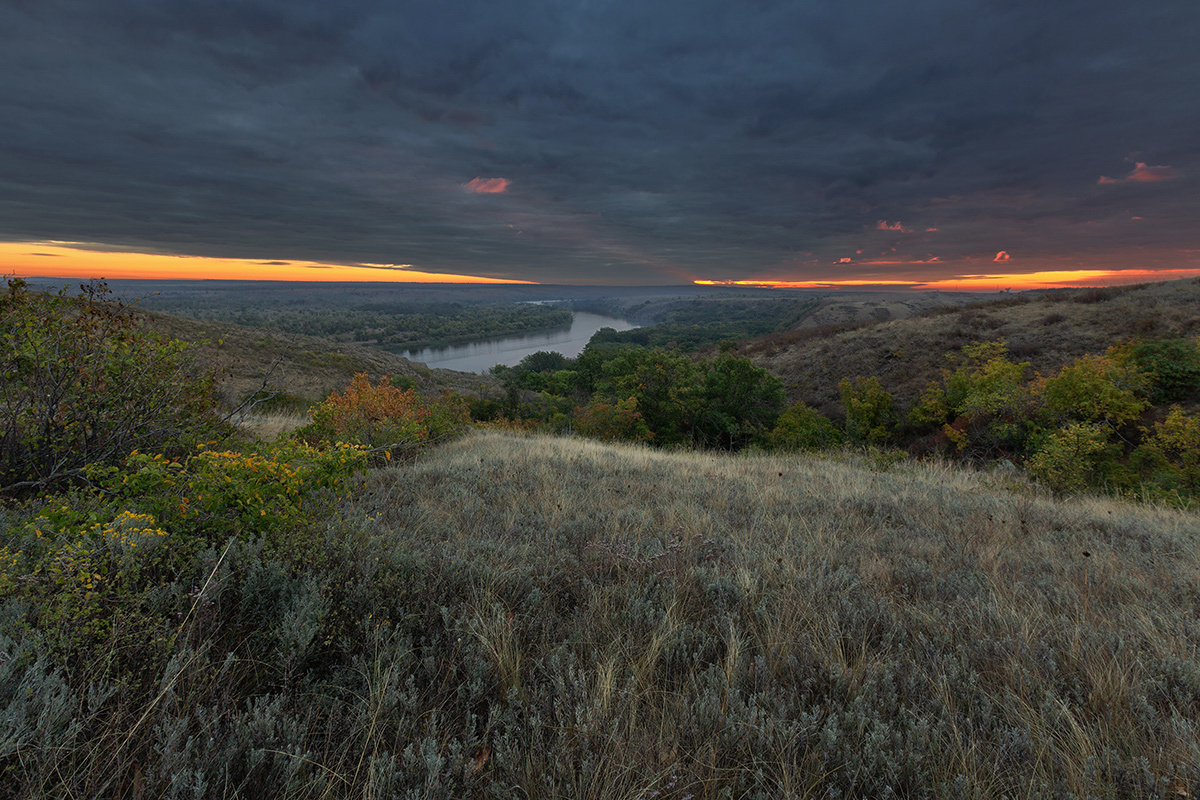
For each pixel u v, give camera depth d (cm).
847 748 177
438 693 200
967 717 201
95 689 170
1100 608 314
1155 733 196
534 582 305
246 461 299
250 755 152
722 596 301
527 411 3934
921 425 2786
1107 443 1791
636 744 177
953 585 339
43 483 358
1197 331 2641
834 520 508
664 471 762
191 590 225
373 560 286
